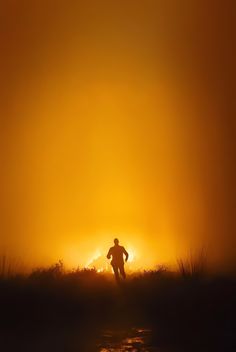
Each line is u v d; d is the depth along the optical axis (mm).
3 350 13266
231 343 13578
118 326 16516
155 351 12852
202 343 13672
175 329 15820
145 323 16922
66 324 16953
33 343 14078
